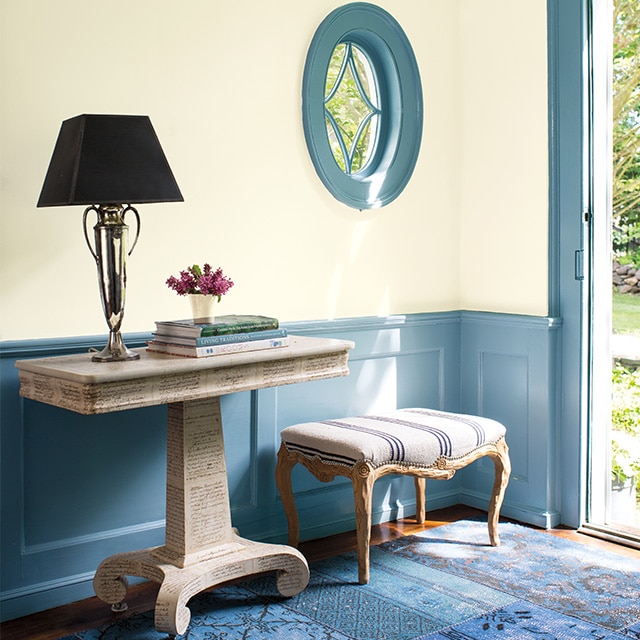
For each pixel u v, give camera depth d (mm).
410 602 2844
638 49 3428
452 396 4000
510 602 2840
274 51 3305
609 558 3254
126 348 2686
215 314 3162
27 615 2801
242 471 3314
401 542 3447
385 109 3793
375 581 3023
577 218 3561
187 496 2709
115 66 2904
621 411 3559
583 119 3525
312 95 3408
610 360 3584
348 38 3650
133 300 2992
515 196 3791
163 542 3107
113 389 2371
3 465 2738
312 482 3521
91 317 2898
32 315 2775
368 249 3678
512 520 3764
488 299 3934
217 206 3180
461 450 3164
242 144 3234
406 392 3830
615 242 3541
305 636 2596
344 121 3674
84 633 2652
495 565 3180
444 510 3924
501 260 3865
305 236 3453
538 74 3668
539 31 3652
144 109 2979
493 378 3885
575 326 3592
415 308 3875
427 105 3859
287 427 3373
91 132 2469
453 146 3988
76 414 2885
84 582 2928
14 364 2701
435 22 3881
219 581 2688
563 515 3676
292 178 3395
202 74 3111
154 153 2562
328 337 3506
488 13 3852
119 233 2582
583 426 3613
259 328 2748
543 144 3670
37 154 2762
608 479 3617
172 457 2748
